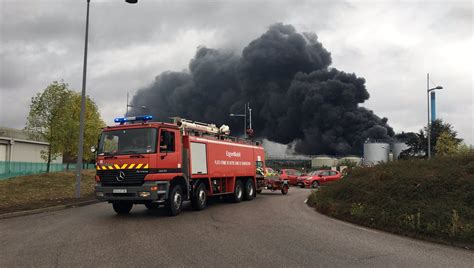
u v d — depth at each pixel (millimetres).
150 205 15383
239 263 6508
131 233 9414
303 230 9992
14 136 51750
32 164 47625
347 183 15375
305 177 34438
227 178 17719
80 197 19188
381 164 16609
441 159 14352
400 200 11625
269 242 8305
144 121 13188
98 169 12648
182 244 8062
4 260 6742
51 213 13930
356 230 10195
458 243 8453
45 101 32156
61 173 30750
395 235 9586
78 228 10234
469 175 11547
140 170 12109
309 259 6836
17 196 19016
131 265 6363
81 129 19500
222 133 17859
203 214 13414
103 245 7969
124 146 12531
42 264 6453
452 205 10180
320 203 14992
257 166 20938
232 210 14758
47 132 32375
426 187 11648
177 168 13203
